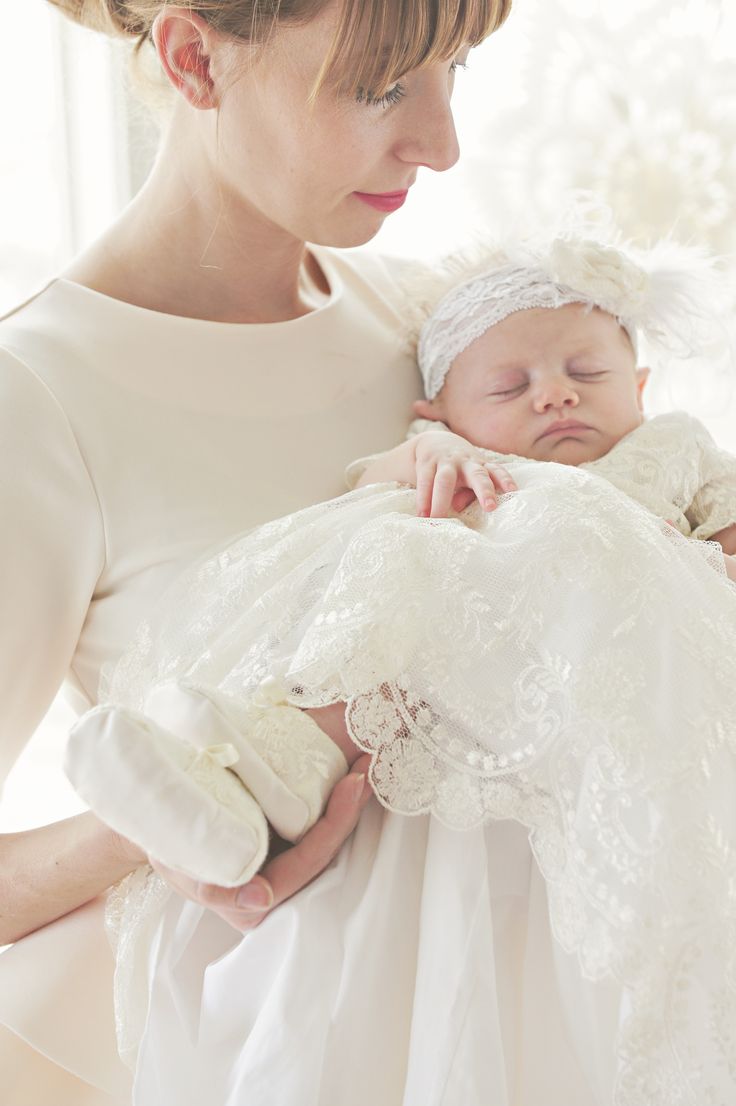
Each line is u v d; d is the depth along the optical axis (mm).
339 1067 805
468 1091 763
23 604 983
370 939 830
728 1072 751
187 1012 874
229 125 1007
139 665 972
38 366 1050
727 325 1366
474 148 1871
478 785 835
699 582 925
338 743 881
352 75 931
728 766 817
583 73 1773
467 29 919
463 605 874
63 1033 900
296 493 1106
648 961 751
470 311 1239
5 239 1800
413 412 1278
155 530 1040
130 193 1799
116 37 1165
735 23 1720
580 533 889
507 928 860
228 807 754
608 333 1244
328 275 1356
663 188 1764
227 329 1139
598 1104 793
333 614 879
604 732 803
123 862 919
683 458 1183
